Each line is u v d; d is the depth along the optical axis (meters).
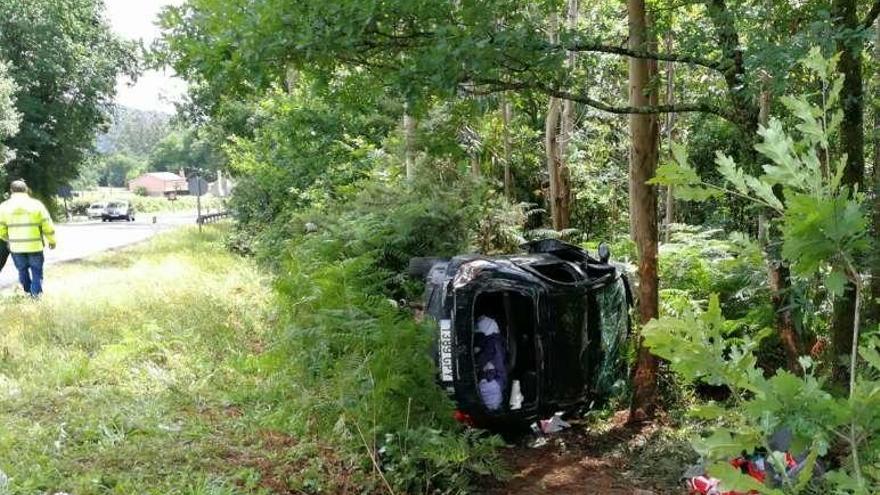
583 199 16.25
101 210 52.56
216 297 10.76
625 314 7.25
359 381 5.14
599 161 16.30
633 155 6.78
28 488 4.36
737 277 7.81
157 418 5.77
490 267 5.99
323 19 5.31
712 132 11.04
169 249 20.31
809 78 5.28
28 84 42.53
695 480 4.84
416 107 5.98
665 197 14.98
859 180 5.35
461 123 9.54
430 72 5.20
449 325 5.82
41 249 11.05
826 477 1.64
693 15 7.91
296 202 15.79
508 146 14.27
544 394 5.93
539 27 5.92
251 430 5.59
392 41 5.64
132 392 6.45
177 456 5.04
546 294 5.93
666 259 8.88
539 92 6.39
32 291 10.99
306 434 5.47
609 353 6.73
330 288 5.68
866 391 1.57
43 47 42.78
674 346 1.85
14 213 10.86
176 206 79.31
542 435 6.36
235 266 15.78
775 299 5.48
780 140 1.84
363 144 13.95
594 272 6.91
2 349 7.54
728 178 1.90
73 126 46.66
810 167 1.80
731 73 5.26
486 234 10.37
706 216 15.66
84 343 8.13
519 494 5.18
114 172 130.62
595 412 6.75
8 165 43.59
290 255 8.73
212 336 8.46
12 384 6.55
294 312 6.09
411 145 10.25
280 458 5.10
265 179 16.66
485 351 6.02
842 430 1.64
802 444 1.66
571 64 8.06
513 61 5.35
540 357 5.89
